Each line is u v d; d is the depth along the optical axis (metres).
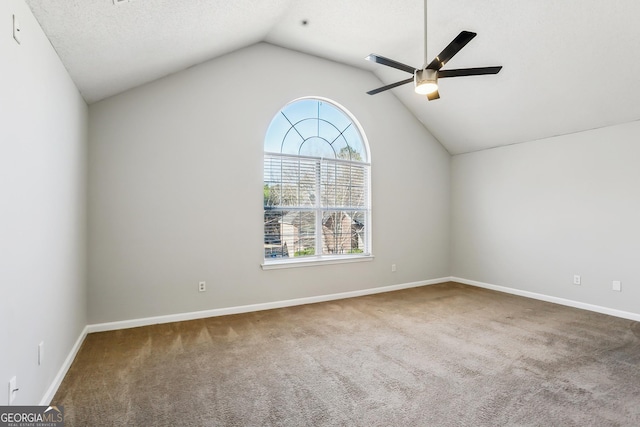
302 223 4.41
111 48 2.47
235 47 3.78
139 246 3.41
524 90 3.89
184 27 2.71
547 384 2.23
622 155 3.71
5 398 1.46
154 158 3.48
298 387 2.20
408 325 3.45
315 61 4.42
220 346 2.89
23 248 1.66
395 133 5.12
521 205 4.72
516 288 4.79
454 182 5.70
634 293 3.62
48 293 2.04
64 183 2.42
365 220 4.93
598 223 3.91
